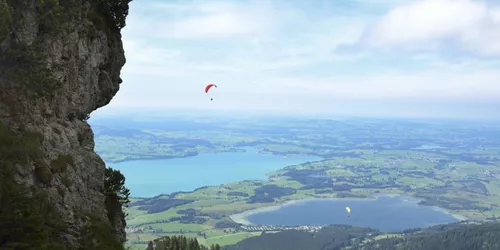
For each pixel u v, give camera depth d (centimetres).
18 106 2566
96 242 2706
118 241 2962
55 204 2547
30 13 2703
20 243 2075
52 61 2898
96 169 3216
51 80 2769
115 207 3781
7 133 2398
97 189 3183
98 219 2894
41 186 2492
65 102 3070
